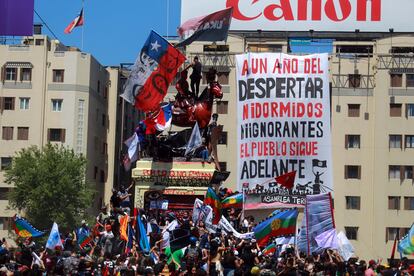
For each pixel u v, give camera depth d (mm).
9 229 119188
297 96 112500
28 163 113250
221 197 55531
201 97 56625
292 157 111750
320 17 129000
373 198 124750
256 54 113562
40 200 110812
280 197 110188
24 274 31578
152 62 57375
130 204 56156
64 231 111250
